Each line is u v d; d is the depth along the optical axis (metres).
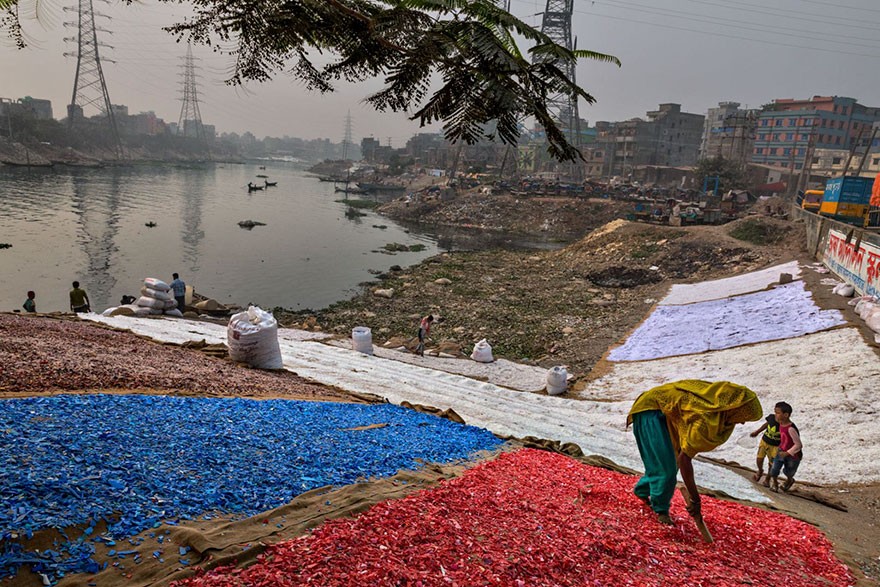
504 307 34.25
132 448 5.31
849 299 23.66
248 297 37.31
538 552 4.56
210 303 28.20
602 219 77.56
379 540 4.16
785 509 8.83
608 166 125.62
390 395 13.73
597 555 4.80
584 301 35.78
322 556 3.78
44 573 3.40
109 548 3.72
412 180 143.88
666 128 124.94
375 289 39.22
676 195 86.88
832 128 104.62
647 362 22.14
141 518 4.08
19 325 10.98
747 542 5.91
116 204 80.69
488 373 21.20
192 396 8.36
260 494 4.88
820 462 12.70
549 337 27.86
